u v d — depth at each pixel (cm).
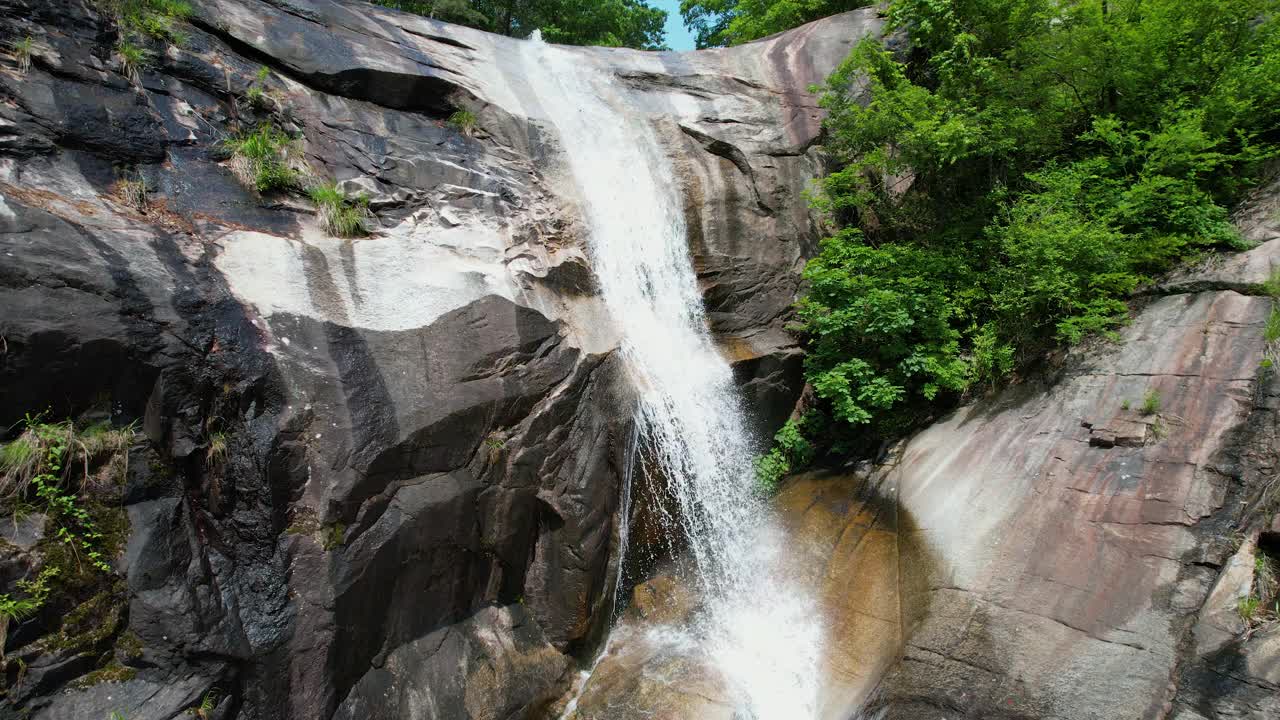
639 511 744
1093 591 570
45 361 409
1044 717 514
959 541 678
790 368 1000
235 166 638
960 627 597
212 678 432
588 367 706
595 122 1011
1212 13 813
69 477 413
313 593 491
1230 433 589
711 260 1014
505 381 634
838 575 736
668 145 1055
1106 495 622
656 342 868
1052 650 548
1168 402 646
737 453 901
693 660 667
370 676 524
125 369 443
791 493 894
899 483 826
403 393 570
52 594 388
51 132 523
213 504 470
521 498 639
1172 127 777
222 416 485
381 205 703
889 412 930
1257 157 777
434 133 834
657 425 768
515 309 662
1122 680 508
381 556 532
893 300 868
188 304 490
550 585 658
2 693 362
